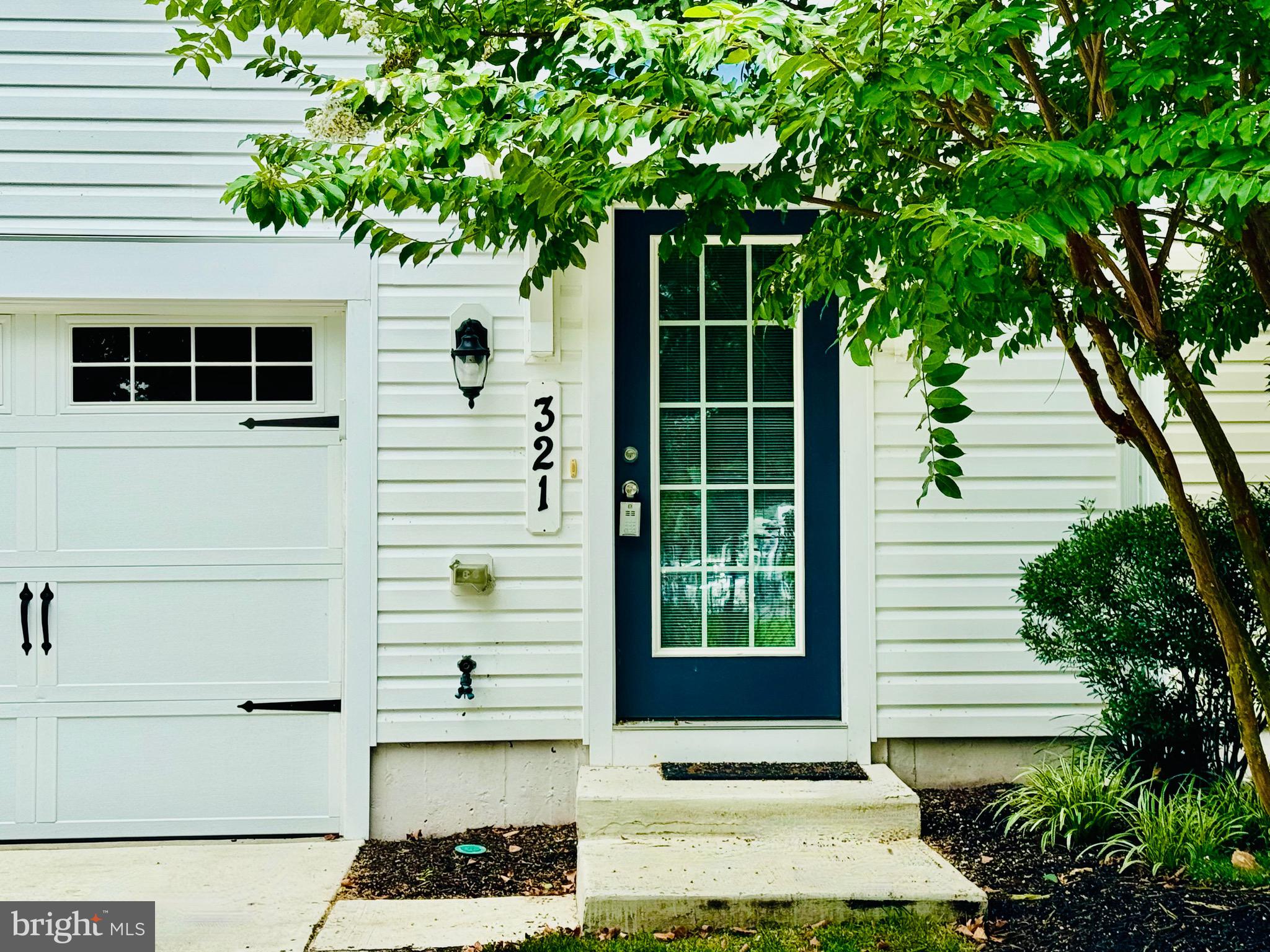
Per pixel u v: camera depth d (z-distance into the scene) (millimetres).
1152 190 2283
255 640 4918
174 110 4773
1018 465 4922
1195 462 4973
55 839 4812
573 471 4848
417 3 2908
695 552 5008
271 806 4902
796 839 4246
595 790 4371
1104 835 4102
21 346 4863
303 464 4953
